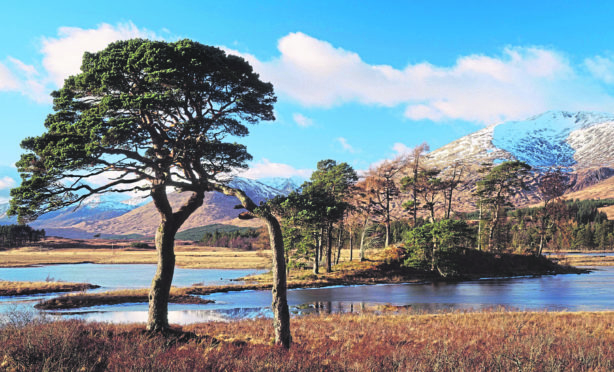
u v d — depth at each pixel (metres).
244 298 43.41
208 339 15.23
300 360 10.02
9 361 9.27
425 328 20.12
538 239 94.19
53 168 13.39
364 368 9.58
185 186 16.20
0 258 135.75
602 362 9.86
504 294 44.34
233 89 16.02
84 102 15.70
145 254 186.62
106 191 14.78
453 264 63.38
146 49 13.64
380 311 32.28
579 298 40.34
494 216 79.31
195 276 74.50
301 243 57.66
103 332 14.30
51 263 121.56
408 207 75.62
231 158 17.31
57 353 9.62
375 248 78.00
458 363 9.39
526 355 10.29
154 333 15.08
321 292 47.81
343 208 52.59
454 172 82.69
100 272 87.81
